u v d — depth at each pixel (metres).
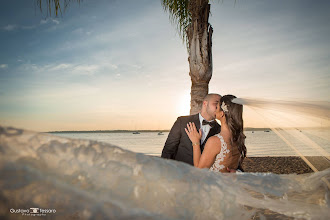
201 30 6.16
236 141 2.21
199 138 2.72
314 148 1.62
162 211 0.60
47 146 0.55
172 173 0.70
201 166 2.20
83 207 0.48
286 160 8.44
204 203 0.73
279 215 0.91
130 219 0.52
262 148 16.39
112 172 0.58
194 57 6.21
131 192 0.57
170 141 3.36
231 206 0.81
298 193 1.03
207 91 6.36
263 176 1.09
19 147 0.50
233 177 0.99
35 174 0.46
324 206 0.96
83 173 0.54
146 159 0.70
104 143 0.67
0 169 0.44
